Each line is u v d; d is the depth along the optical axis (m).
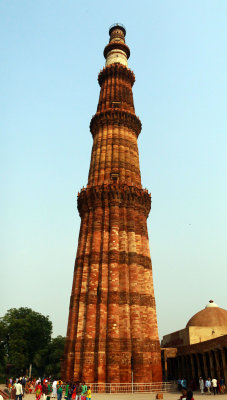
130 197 44.47
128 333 35.38
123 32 71.00
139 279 39.84
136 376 33.66
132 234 42.03
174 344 50.41
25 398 34.03
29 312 87.31
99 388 32.44
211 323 48.28
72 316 38.09
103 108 55.97
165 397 28.55
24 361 74.12
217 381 32.72
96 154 50.34
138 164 51.28
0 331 77.69
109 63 63.72
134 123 54.25
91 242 41.84
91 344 34.94
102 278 38.28
